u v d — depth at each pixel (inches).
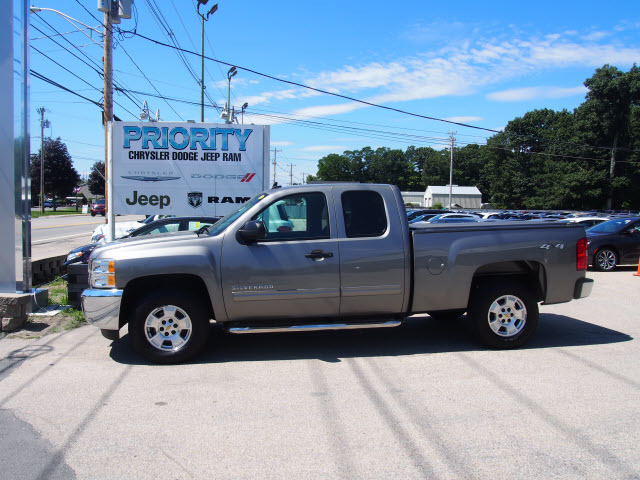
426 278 216.2
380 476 119.6
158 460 127.9
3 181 271.7
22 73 271.4
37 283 389.1
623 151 2169.0
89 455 130.4
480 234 222.1
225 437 140.4
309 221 213.0
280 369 199.3
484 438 139.0
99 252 208.2
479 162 4052.7
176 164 498.6
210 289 203.9
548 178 2466.8
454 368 199.9
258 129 504.4
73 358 214.2
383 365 204.1
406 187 5049.2
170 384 182.7
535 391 174.2
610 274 488.4
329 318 217.9
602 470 122.0
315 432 143.4
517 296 223.8
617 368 199.2
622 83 2094.0
